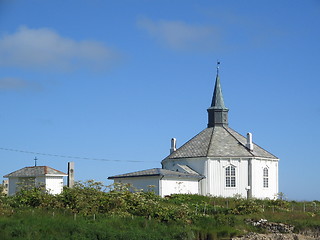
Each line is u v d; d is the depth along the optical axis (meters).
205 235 45.75
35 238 37.19
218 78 80.56
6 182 63.97
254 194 72.56
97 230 40.38
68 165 61.25
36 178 61.94
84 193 49.53
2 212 43.00
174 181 66.69
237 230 47.66
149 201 50.50
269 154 76.88
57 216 43.78
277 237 47.59
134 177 66.31
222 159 72.38
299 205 64.94
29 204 47.38
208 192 70.94
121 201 48.53
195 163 72.75
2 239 36.22
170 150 79.12
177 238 43.38
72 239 38.09
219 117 78.94
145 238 40.66
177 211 48.84
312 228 50.78
